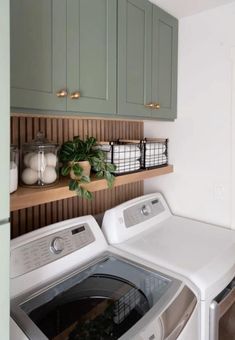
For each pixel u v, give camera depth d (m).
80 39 1.13
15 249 1.06
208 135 1.73
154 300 1.02
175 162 1.90
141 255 1.33
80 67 1.14
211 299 1.16
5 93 0.67
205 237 1.54
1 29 0.65
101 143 1.47
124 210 1.55
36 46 0.98
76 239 1.27
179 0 1.52
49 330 0.91
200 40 1.71
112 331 0.90
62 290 1.08
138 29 1.44
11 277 1.00
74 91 1.12
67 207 1.56
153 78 1.57
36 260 1.09
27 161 1.16
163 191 1.99
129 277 1.19
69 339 0.87
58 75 1.06
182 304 1.02
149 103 1.54
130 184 1.97
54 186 1.17
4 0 0.66
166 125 1.92
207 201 1.77
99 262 1.26
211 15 1.64
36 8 0.98
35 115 1.14
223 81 1.64
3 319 0.71
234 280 1.35
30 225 1.38
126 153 1.53
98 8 1.21
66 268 1.17
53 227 1.23
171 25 1.71
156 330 0.89
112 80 1.29
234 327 1.34
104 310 1.02
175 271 1.19
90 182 1.28
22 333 0.84
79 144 1.30
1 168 0.67
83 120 1.58
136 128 1.99
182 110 1.83
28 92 0.97
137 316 0.96
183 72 1.80
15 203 0.99
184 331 0.99
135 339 0.84
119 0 1.31
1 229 0.68
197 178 1.81
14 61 0.92
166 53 1.68
